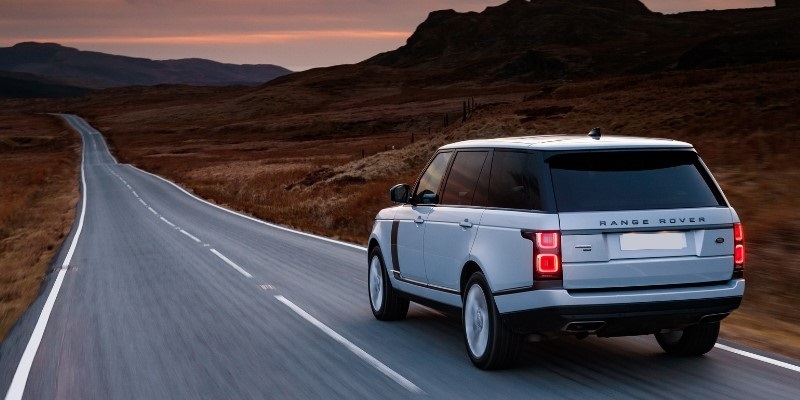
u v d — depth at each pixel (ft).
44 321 34.40
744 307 32.81
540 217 20.36
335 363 24.43
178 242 68.54
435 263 25.73
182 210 110.93
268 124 577.84
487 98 615.57
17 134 572.10
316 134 523.29
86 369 25.20
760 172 66.13
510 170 22.27
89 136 542.98
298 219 90.89
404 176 118.93
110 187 178.09
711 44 574.97
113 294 41.37
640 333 21.20
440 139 158.61
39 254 68.95
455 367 23.34
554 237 20.07
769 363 22.76
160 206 120.16
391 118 536.01
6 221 113.50
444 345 26.50
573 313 19.95
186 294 40.04
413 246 27.43
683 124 122.42
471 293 23.34
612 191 20.68
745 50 558.56
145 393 22.09
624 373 21.93
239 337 28.96
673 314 20.43
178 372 24.21
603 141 21.75
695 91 150.00
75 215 110.93
